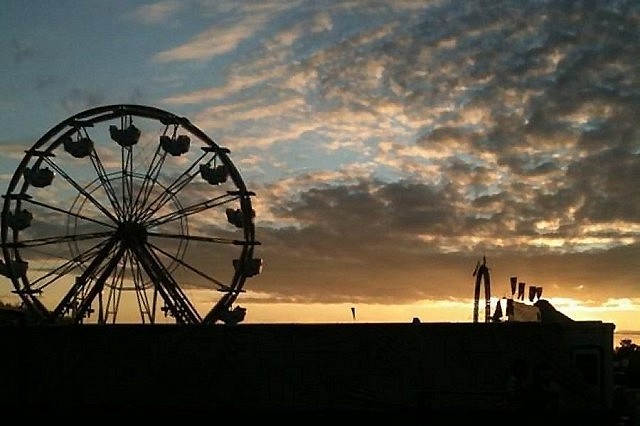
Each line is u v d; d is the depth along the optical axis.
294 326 34.22
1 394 34.03
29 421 33.41
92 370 34.22
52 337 34.44
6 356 34.38
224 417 33.56
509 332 33.62
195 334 34.44
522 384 29.84
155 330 34.47
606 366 34.28
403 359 33.69
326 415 33.47
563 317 38.59
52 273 51.41
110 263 51.19
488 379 33.31
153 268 51.41
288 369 33.97
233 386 33.94
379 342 33.88
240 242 53.00
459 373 33.44
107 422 33.59
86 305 50.56
